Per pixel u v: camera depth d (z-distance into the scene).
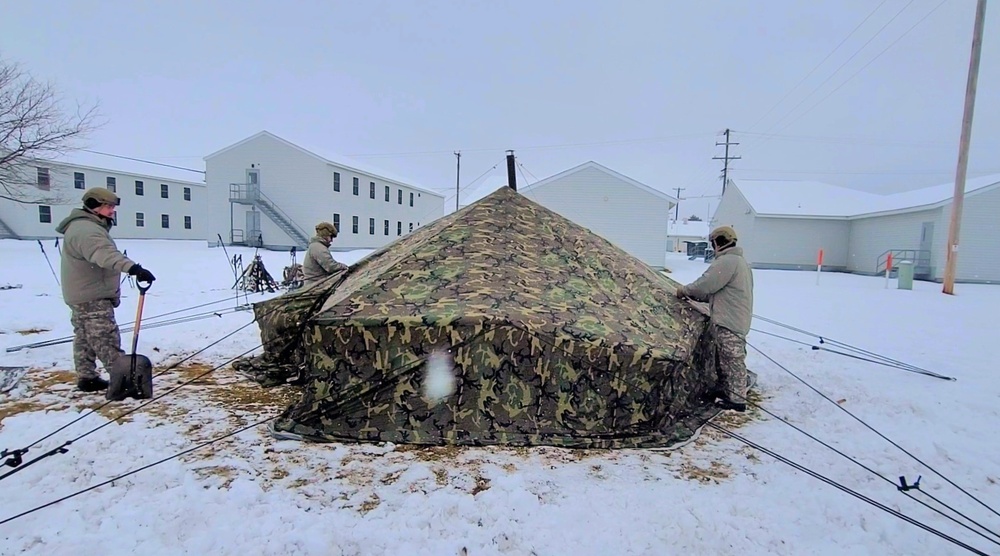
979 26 11.04
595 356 3.21
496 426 3.15
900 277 13.34
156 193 33.69
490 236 3.99
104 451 2.74
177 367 4.54
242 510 2.22
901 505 2.47
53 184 25.86
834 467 2.85
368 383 3.17
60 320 6.22
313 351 3.22
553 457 2.90
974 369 4.96
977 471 2.84
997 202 16.42
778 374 4.75
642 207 20.08
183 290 9.87
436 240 3.86
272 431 3.06
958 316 8.43
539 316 3.27
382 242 32.41
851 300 10.62
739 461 2.91
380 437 3.06
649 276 4.42
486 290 3.43
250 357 4.74
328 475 2.60
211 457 2.74
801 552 2.07
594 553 2.02
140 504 2.23
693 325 3.99
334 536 2.05
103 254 3.40
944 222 16.66
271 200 26.69
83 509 2.19
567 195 20.34
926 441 3.21
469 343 3.18
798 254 22.11
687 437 3.23
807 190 24.81
